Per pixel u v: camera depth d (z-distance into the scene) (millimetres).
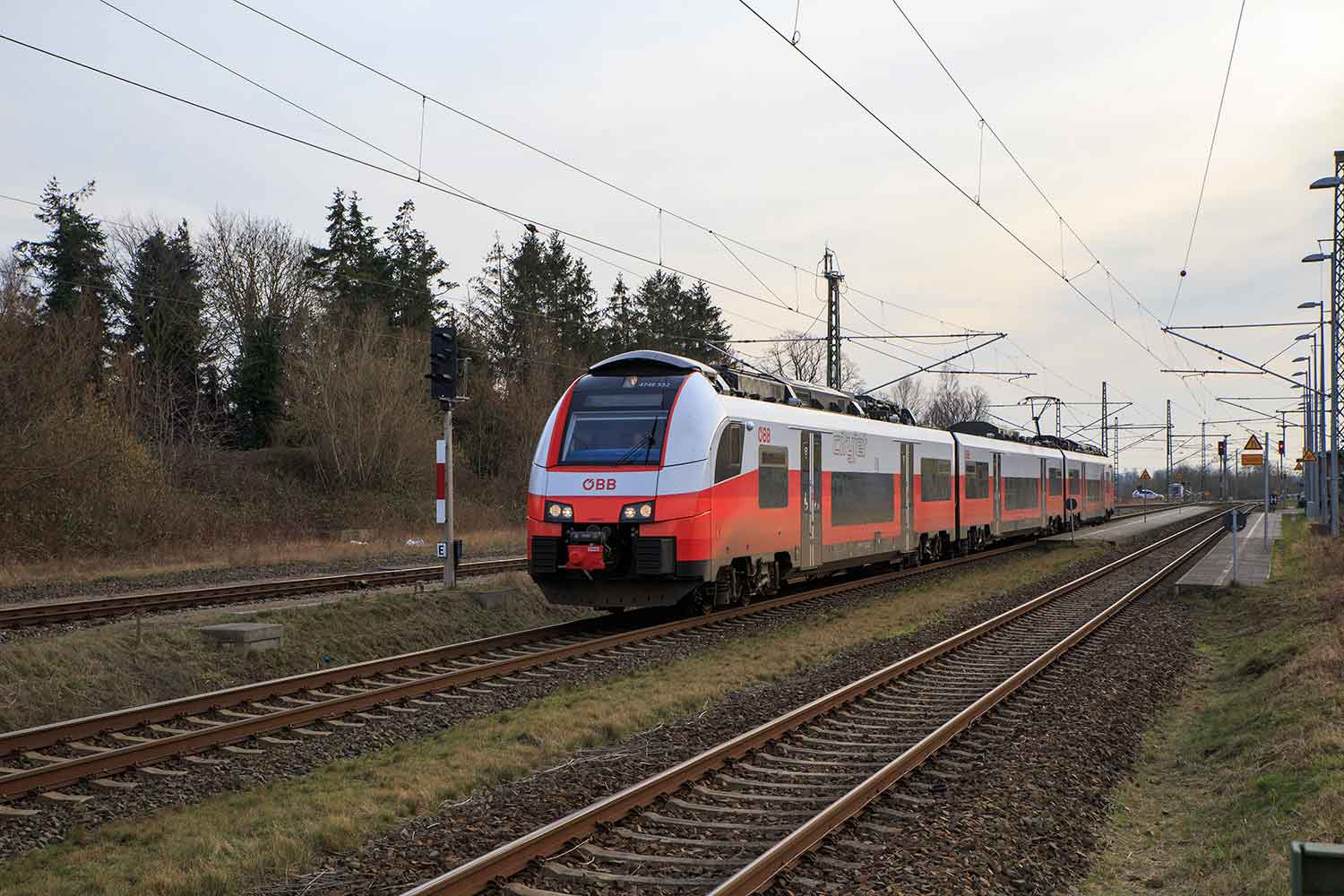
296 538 37938
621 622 18078
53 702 11102
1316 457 48438
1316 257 35438
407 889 6246
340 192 60062
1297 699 10578
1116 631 17594
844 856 6797
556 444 17266
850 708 11508
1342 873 3730
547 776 8805
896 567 29281
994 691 11664
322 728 10500
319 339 48969
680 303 72688
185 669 12773
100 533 31078
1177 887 6766
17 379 32312
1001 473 35875
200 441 47188
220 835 7270
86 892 6363
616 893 6145
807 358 70125
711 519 16672
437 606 17453
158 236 54031
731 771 8797
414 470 48406
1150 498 114625
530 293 63531
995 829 7281
